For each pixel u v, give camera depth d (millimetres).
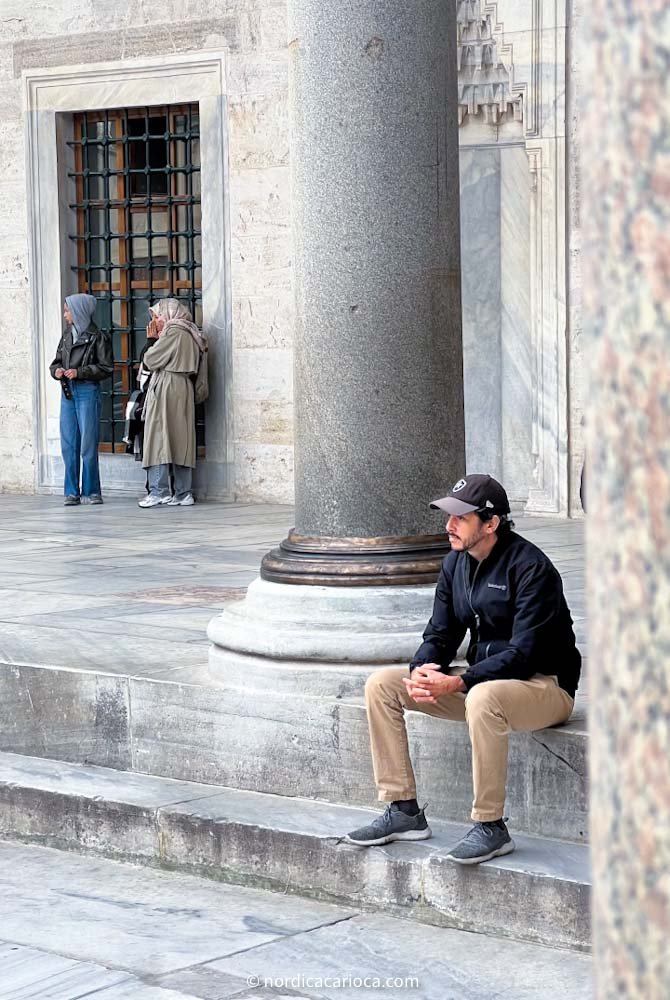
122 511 16250
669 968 1367
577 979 5145
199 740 7051
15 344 18609
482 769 5652
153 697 7207
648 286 1388
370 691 6016
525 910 5527
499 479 15273
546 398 14836
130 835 6703
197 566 11531
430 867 5766
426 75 6633
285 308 16578
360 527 6867
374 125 6602
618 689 1414
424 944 5559
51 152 18125
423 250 6711
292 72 6781
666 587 1381
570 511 14836
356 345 6746
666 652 1381
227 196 16844
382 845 5965
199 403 17125
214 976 5227
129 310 18047
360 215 6641
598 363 1432
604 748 1430
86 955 5469
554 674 5898
